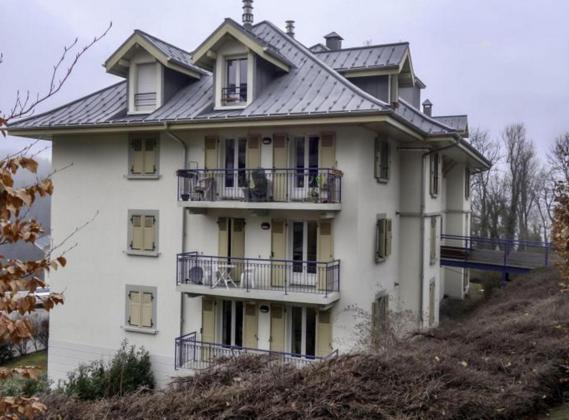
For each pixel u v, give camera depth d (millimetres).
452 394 6570
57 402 6859
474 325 11250
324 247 14602
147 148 16422
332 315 14578
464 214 27453
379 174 15859
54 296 4164
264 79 15609
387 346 9281
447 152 21594
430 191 19281
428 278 19219
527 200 52438
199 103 16109
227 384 7383
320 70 15633
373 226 15672
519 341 8938
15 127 16688
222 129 15148
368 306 15266
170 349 16172
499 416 6766
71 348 17500
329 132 14477
